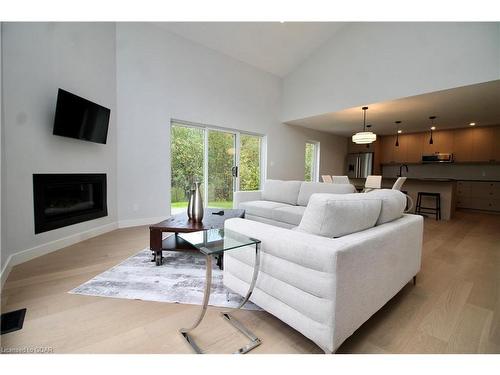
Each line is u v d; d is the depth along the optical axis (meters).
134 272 2.15
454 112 4.95
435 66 3.71
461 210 6.38
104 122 3.33
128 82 3.79
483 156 6.21
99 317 1.49
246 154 5.73
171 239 2.65
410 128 6.79
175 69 4.29
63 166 2.86
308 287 1.17
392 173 8.08
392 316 1.55
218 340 1.31
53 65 2.72
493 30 3.22
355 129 7.18
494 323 1.48
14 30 2.31
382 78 4.32
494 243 3.22
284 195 3.88
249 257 1.50
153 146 4.09
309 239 1.22
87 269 2.21
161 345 1.26
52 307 1.59
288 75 6.10
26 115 2.43
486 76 3.29
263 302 1.42
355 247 1.18
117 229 3.70
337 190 3.28
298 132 6.79
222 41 4.68
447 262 2.52
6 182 2.22
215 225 2.37
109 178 3.60
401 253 1.66
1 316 1.48
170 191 4.34
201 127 4.83
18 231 2.34
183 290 1.83
